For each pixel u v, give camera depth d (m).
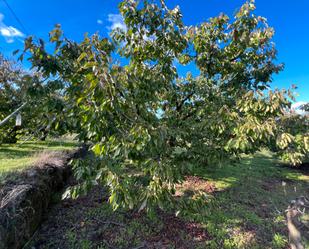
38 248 2.50
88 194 4.04
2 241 1.97
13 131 6.68
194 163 3.29
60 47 2.41
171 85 3.67
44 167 3.73
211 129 2.88
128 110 1.78
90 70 1.95
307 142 2.48
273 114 2.54
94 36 2.68
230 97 3.81
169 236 2.90
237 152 3.09
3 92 5.68
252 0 3.32
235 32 3.43
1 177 2.84
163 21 2.93
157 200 1.72
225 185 5.11
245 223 3.34
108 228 2.99
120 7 2.80
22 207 2.41
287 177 6.37
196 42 3.63
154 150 1.86
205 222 3.27
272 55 3.83
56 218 3.16
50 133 3.18
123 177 1.88
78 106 1.77
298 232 2.14
